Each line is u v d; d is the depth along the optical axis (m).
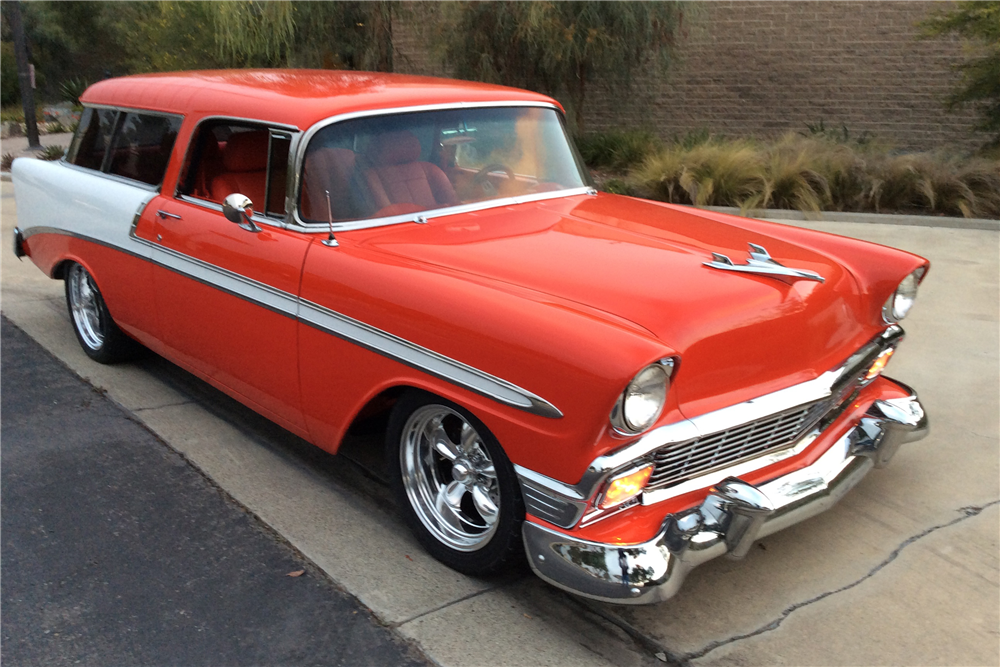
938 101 12.19
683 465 2.69
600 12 11.16
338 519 3.45
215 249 3.72
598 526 2.59
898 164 9.14
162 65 16.14
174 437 4.17
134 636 2.71
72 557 3.14
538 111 4.18
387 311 2.96
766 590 2.98
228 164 3.77
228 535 3.31
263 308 3.49
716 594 2.96
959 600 2.91
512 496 2.73
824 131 12.20
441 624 2.79
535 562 2.63
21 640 2.69
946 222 8.30
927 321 5.68
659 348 2.37
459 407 2.82
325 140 3.40
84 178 4.77
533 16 10.60
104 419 4.37
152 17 18.30
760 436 2.86
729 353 2.70
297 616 2.82
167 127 4.17
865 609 2.87
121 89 4.69
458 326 2.74
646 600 2.47
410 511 3.19
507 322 2.62
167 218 4.04
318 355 3.28
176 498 3.58
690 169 9.57
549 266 2.98
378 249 3.20
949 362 5.00
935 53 12.05
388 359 2.98
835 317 3.11
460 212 3.62
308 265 3.28
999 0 9.39
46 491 3.62
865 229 8.20
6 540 3.25
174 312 4.10
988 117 10.70
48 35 28.06
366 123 3.53
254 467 3.88
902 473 3.79
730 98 13.61
